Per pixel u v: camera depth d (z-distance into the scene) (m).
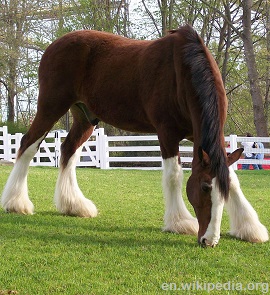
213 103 5.11
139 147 17.47
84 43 6.79
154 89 5.95
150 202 8.52
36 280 4.20
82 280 4.19
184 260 4.75
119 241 5.51
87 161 19.17
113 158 17.61
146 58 6.14
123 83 6.36
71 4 28.34
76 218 6.91
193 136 5.57
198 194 5.03
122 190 10.12
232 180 5.72
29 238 5.60
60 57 6.86
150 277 4.28
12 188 7.03
